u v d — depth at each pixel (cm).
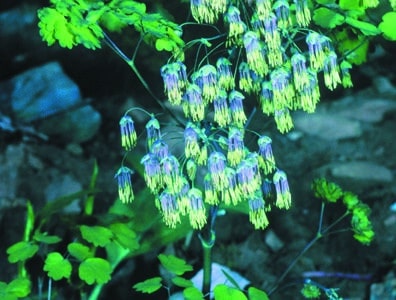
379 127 66
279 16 31
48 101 64
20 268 42
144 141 61
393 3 33
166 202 32
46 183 55
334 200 41
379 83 72
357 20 34
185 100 32
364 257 51
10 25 68
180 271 37
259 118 44
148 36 34
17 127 61
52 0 32
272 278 50
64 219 44
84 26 32
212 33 39
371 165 59
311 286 40
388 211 54
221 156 31
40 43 68
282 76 31
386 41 37
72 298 46
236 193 31
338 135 65
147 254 49
